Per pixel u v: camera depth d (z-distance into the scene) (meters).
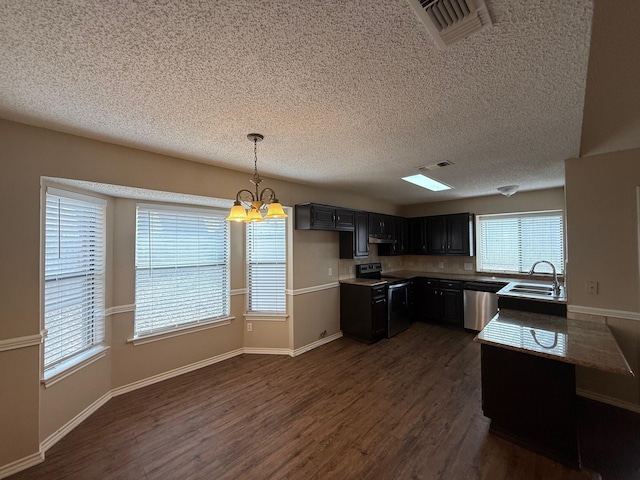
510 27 1.10
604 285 2.58
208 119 1.92
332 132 2.15
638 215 2.44
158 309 3.16
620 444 2.06
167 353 3.18
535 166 3.10
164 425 2.32
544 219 4.57
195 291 3.47
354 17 1.05
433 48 1.22
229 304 3.77
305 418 2.39
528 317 2.68
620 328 2.51
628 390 2.50
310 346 4.04
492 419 2.17
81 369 2.41
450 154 2.69
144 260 3.07
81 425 2.33
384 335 4.47
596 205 2.62
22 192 1.92
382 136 2.24
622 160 2.51
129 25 1.08
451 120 1.96
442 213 5.62
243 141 2.32
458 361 3.55
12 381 1.86
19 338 1.89
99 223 2.70
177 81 1.47
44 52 1.22
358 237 4.55
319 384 2.98
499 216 5.02
